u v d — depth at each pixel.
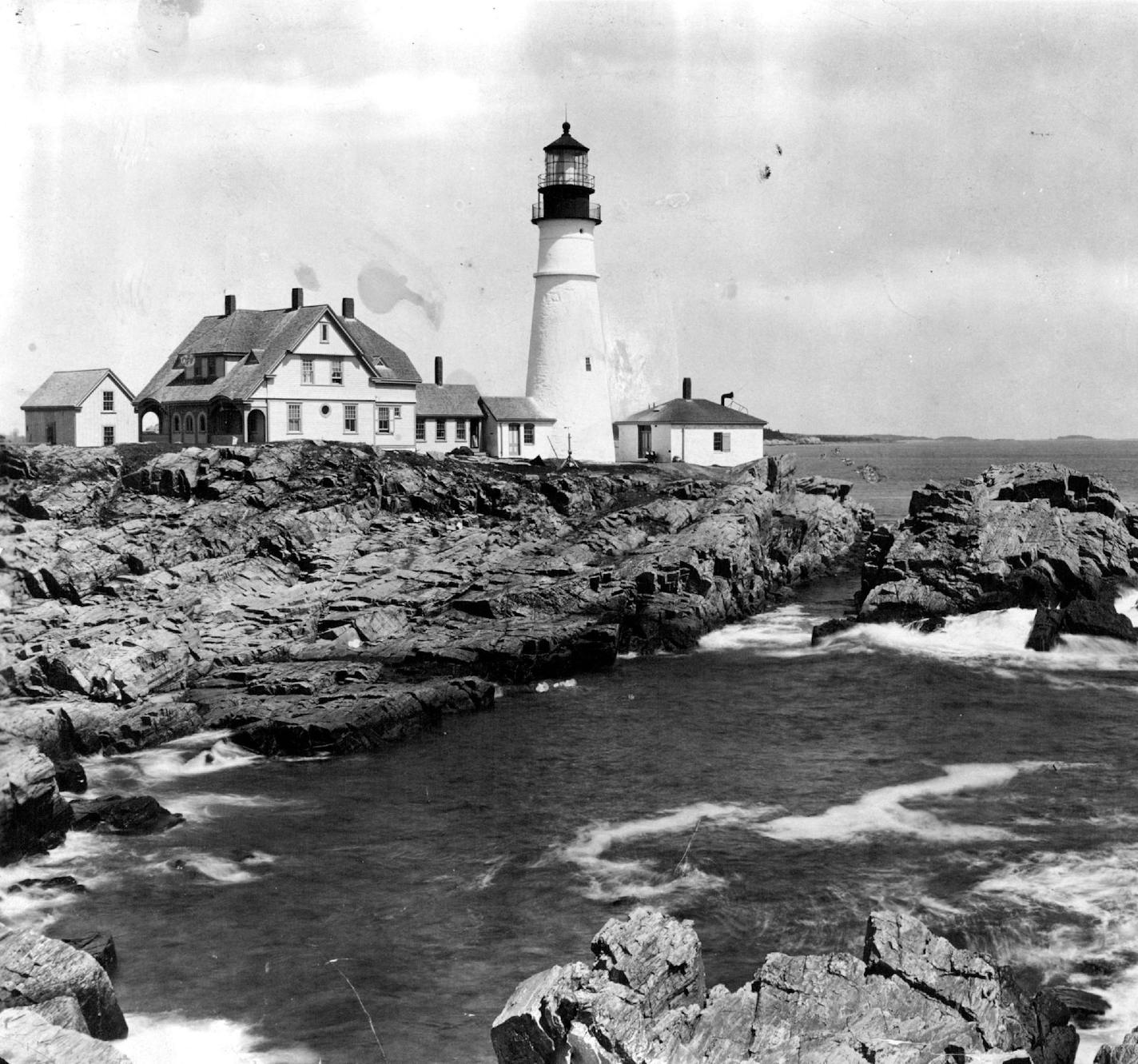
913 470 191.00
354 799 32.59
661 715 40.81
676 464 79.12
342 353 74.31
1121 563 55.00
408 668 44.22
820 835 29.28
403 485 64.56
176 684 41.88
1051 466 62.34
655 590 54.12
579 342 80.50
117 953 23.45
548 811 31.47
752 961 23.14
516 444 79.75
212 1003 21.92
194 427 75.00
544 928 24.75
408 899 26.17
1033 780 33.09
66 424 74.75
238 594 51.47
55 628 45.97
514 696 43.53
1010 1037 18.75
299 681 40.88
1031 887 25.83
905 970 19.94
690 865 27.62
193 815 31.44
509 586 53.03
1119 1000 21.30
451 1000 22.00
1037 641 49.25
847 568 73.56
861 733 38.25
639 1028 18.73
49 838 28.86
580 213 79.56
